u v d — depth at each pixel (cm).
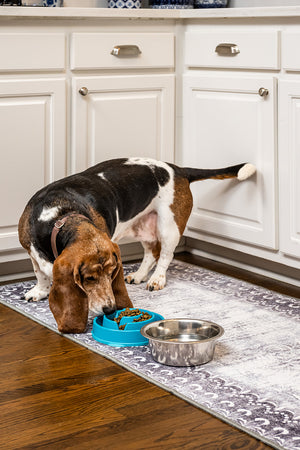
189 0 339
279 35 279
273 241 292
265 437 169
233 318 255
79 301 233
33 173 296
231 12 296
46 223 248
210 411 183
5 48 282
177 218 293
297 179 277
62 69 299
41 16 286
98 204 259
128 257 338
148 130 326
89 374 209
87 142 309
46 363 217
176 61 330
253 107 293
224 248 336
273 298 279
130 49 312
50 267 252
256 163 295
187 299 277
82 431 174
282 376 205
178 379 203
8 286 294
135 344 231
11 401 191
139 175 281
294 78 276
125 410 185
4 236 292
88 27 304
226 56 304
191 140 330
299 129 273
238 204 305
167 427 176
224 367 212
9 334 242
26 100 291
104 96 312
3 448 166
